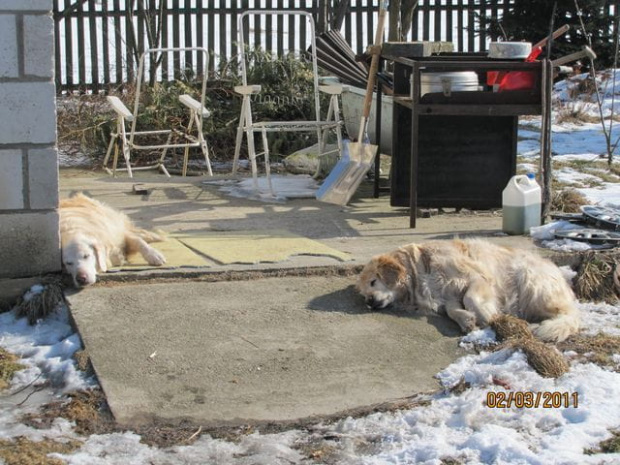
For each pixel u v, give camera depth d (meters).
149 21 11.38
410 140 6.78
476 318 5.00
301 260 5.57
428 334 4.93
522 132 10.07
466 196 6.80
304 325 4.95
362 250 5.80
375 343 4.83
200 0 12.23
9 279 5.21
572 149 9.23
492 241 5.93
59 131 9.40
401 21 10.30
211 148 9.36
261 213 6.77
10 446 4.08
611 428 4.18
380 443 4.14
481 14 12.70
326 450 4.09
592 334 5.00
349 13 12.52
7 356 4.77
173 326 4.90
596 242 5.81
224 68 9.98
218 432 4.22
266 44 12.39
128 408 4.34
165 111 9.31
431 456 4.02
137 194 7.41
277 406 4.37
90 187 7.68
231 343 4.78
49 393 4.50
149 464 4.02
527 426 4.20
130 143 8.29
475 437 4.09
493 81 6.83
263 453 4.07
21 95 5.12
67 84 12.04
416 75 6.21
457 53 7.10
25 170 5.18
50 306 5.13
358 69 8.52
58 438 4.16
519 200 6.06
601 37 12.60
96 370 4.57
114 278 5.32
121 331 4.85
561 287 5.20
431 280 5.13
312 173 8.38
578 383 4.47
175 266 5.47
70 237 5.26
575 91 11.67
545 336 4.90
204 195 7.37
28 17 5.08
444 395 4.45
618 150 9.16
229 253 5.71
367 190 7.61
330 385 4.52
